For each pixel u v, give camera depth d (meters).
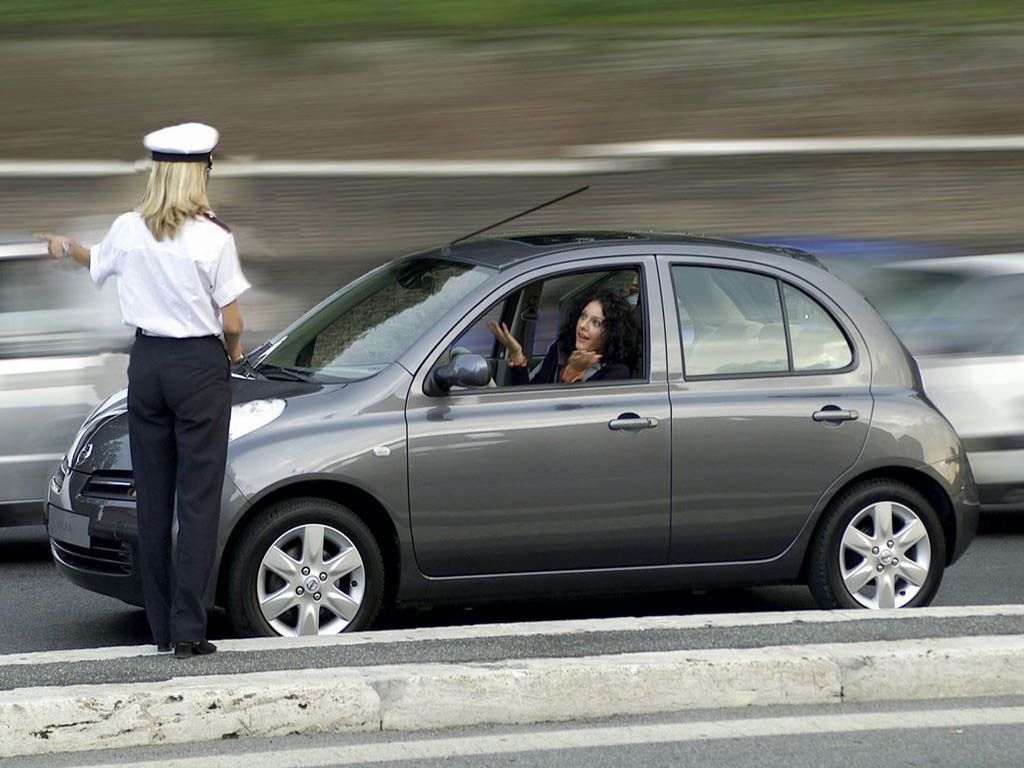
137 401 22.58
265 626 25.02
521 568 26.34
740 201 78.31
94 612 29.84
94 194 72.44
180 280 22.03
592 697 21.91
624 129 81.12
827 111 83.38
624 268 27.53
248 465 24.77
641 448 26.50
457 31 87.31
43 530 38.75
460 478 25.72
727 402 27.06
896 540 27.97
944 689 23.03
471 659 22.42
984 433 36.59
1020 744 21.03
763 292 28.02
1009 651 23.22
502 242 29.19
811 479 27.39
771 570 27.53
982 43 90.88
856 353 28.17
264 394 25.94
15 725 20.08
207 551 22.61
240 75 81.94
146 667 22.05
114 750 20.31
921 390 28.77
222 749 20.38
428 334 26.39
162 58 82.38
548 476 26.12
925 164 81.81
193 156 22.23
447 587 26.09
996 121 83.88
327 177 75.06
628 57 86.50
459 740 20.91
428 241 72.69
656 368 27.02
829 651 22.95
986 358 37.03
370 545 25.53
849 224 77.38
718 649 23.03
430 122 79.94
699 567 27.20
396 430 25.50
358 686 21.16
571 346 27.28
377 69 83.56
